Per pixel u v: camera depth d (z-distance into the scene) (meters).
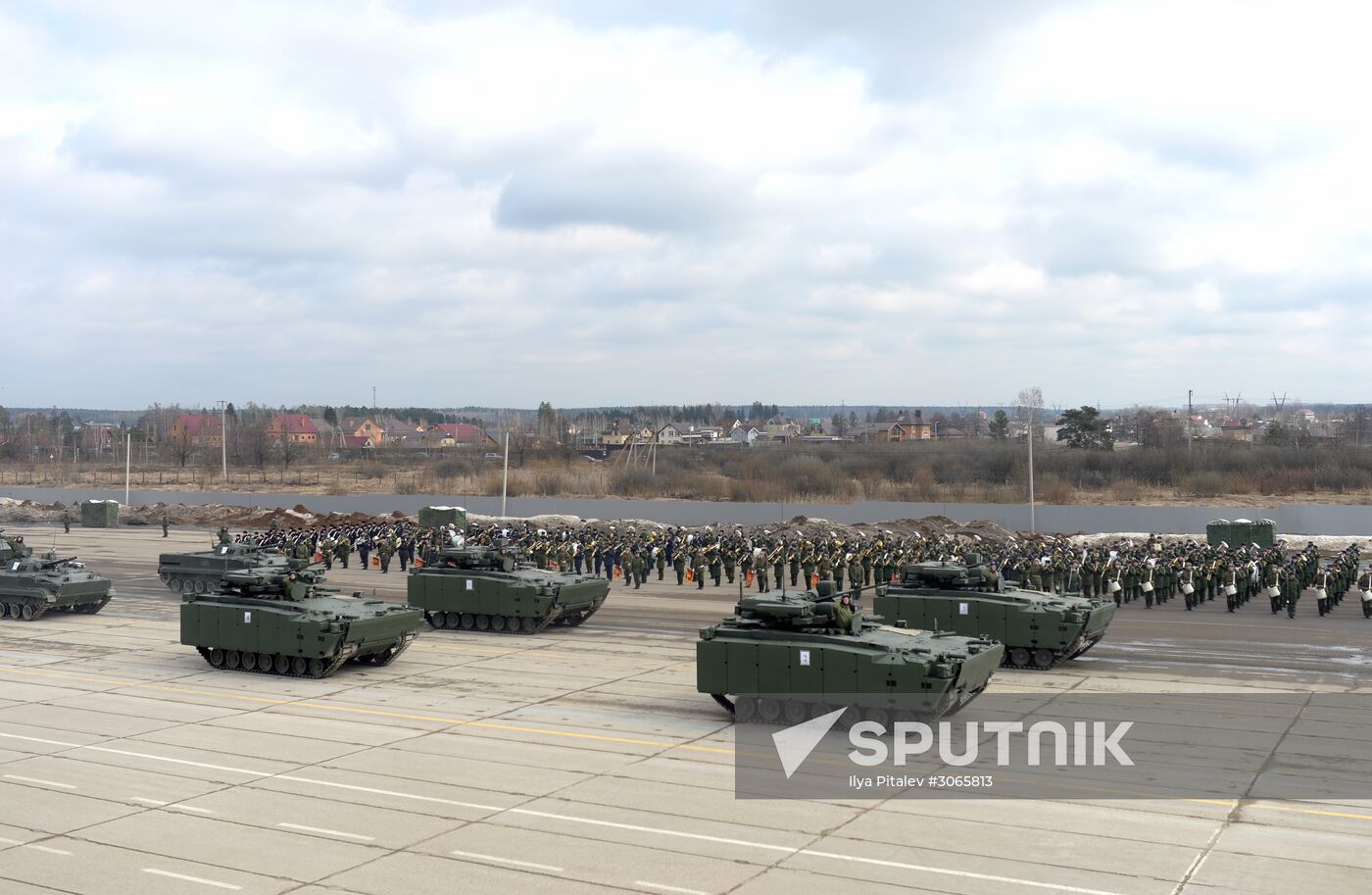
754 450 134.25
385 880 15.31
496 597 37.72
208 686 29.27
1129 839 16.83
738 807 18.56
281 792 19.56
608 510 93.88
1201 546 56.78
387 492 114.50
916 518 78.38
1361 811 18.16
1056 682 28.83
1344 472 101.25
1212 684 28.47
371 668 31.78
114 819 18.16
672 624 40.03
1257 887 14.87
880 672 23.12
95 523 89.75
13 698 27.86
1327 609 43.06
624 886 15.02
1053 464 109.88
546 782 20.05
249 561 49.09
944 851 16.36
